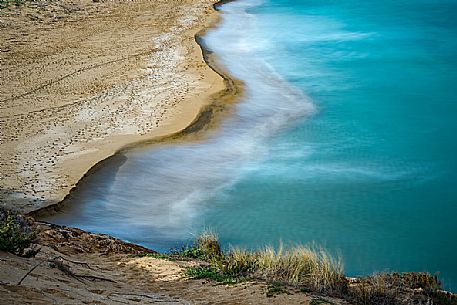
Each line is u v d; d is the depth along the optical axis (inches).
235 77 1122.7
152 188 697.6
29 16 1508.4
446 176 740.7
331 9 1755.7
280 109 978.7
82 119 879.7
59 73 1096.8
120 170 726.5
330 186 711.7
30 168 709.3
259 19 1625.2
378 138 869.2
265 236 599.2
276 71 1191.6
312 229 617.3
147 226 612.1
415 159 794.8
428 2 1851.6
